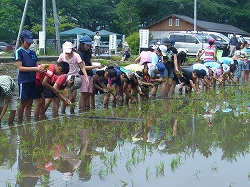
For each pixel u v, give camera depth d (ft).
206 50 57.88
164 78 46.34
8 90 34.14
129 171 26.03
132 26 174.50
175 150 28.91
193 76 48.93
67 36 148.15
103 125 34.22
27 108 36.09
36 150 28.71
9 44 137.90
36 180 25.08
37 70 34.78
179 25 176.04
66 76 36.91
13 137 31.09
